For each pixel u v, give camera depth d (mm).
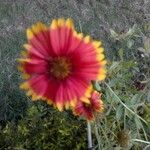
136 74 339
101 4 400
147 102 272
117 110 240
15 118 320
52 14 391
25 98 326
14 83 336
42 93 161
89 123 222
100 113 230
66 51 160
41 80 161
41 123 285
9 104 324
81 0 400
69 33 158
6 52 356
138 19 397
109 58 365
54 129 282
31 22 383
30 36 157
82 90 161
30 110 290
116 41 372
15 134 285
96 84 194
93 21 389
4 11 384
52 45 157
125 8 401
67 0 398
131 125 257
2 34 369
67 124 283
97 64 160
